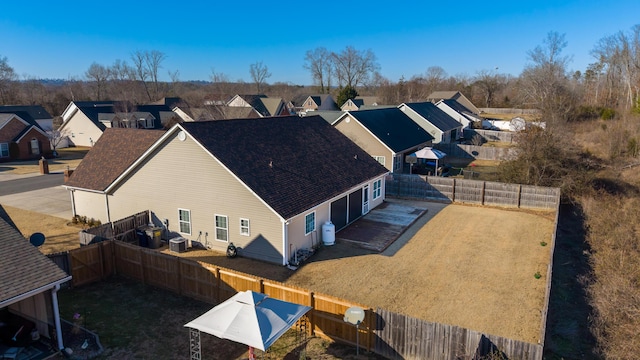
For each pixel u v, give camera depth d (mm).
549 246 20312
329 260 18484
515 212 25969
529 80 76812
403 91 105062
